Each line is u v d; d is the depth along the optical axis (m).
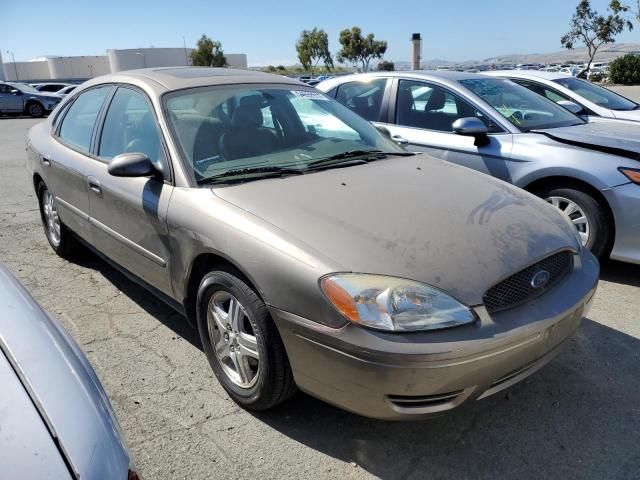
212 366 2.78
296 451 2.34
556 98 7.45
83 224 3.80
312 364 2.17
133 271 3.31
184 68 3.75
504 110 4.84
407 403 2.07
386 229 2.33
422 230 2.35
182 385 2.81
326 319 2.08
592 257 2.74
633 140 4.21
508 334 2.08
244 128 3.17
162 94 3.16
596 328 3.35
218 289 2.57
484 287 2.13
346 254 2.17
